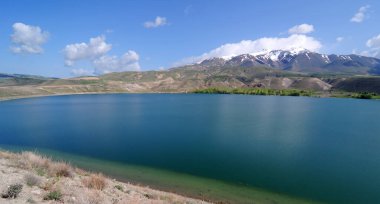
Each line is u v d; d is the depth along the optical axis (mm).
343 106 136750
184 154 45688
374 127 72000
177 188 30578
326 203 27719
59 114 106625
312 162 41156
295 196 29234
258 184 32500
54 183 17844
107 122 83688
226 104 149625
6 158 24562
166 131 67250
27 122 85000
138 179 33344
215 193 29484
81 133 65500
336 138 57844
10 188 14148
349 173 36281
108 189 20422
